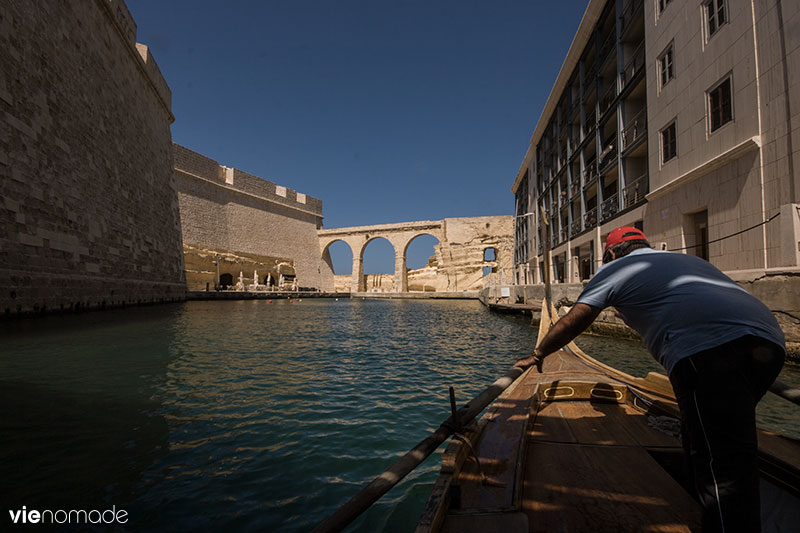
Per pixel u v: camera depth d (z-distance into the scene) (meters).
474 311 33.19
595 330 15.54
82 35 18.77
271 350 11.27
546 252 14.85
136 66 26.27
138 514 3.21
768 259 10.01
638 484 2.40
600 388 4.06
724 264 11.61
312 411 5.98
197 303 34.84
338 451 4.57
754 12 10.50
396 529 3.10
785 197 9.65
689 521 2.03
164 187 31.89
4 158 12.91
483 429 2.98
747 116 10.76
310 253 77.44
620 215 18.95
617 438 3.11
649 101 16.14
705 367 1.68
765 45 10.18
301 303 45.81
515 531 1.81
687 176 13.01
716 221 11.95
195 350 10.55
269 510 3.34
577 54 25.17
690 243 13.53
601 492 2.31
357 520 3.23
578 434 3.20
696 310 1.76
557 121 30.33
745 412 1.64
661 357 1.89
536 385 4.08
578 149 25.36
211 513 3.27
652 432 3.23
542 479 2.47
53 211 15.61
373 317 26.00
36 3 15.12
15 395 6.09
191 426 5.16
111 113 21.84
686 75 13.55
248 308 31.80
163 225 31.05
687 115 13.48
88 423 5.08
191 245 52.69
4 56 13.14
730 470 1.63
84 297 17.70
